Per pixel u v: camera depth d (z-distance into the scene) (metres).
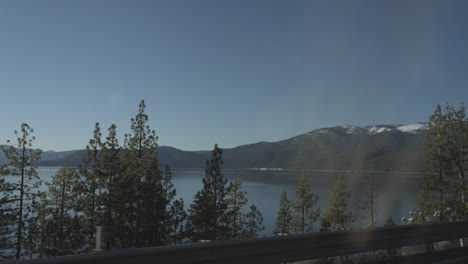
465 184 23.89
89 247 23.86
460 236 9.59
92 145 26.78
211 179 30.80
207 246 5.72
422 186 25.91
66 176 27.25
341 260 8.00
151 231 27.86
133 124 29.36
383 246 8.05
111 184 25.52
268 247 6.41
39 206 25.44
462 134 24.33
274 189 162.75
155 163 29.59
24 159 24.58
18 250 23.97
